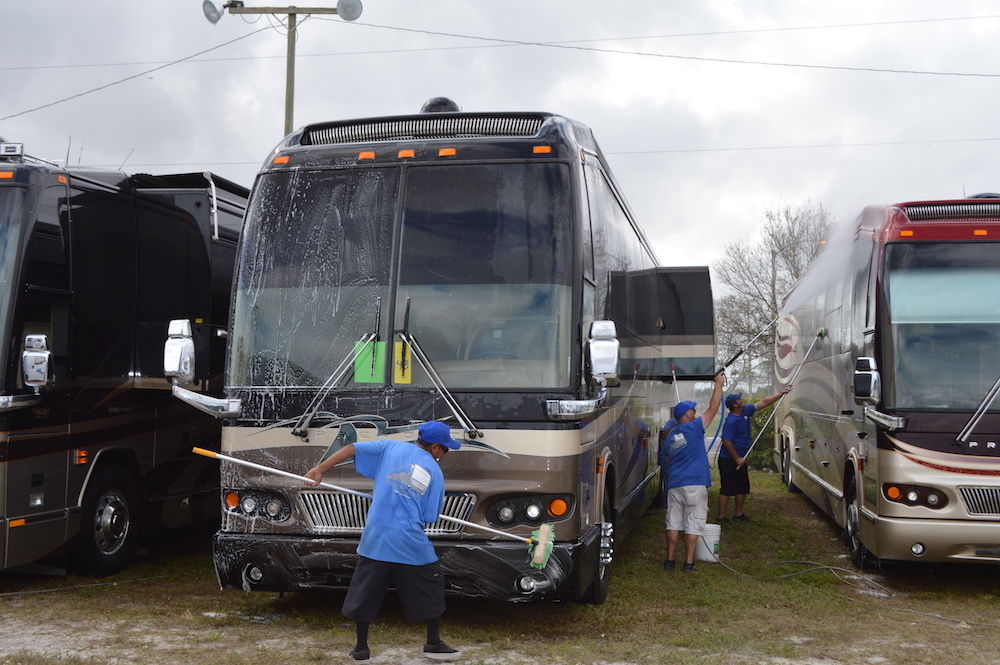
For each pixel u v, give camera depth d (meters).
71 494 7.49
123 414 8.16
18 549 6.90
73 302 7.57
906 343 7.74
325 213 6.38
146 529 8.52
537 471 5.76
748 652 5.83
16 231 7.08
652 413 10.84
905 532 7.50
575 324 5.91
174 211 8.76
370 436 5.96
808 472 12.23
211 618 6.46
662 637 6.24
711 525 9.12
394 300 6.11
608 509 7.24
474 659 5.50
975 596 7.74
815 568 8.80
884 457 7.69
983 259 7.82
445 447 5.47
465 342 5.97
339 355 6.11
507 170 6.23
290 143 6.77
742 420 11.69
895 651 5.93
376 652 5.57
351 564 5.82
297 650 5.60
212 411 6.14
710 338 13.23
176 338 5.96
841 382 9.59
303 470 6.03
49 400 7.25
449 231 6.18
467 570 5.71
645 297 10.26
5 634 5.95
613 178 8.08
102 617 6.45
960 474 7.43
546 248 6.05
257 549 5.98
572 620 6.60
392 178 6.36
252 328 6.29
